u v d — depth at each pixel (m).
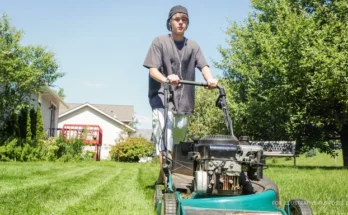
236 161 3.63
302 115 23.95
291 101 24.36
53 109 37.72
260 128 29.62
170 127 5.47
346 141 27.45
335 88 20.75
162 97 5.56
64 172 13.62
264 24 28.72
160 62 5.52
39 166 16.89
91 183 9.71
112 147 39.59
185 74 5.63
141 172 14.58
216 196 3.72
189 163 4.95
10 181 9.67
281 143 21.20
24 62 24.39
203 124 36.72
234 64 32.09
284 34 23.94
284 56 23.31
